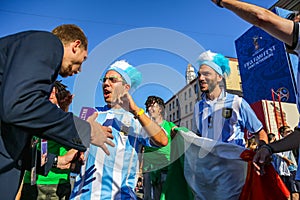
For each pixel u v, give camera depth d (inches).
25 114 37.8
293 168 173.5
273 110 249.0
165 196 83.3
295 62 268.4
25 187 85.7
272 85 278.1
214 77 62.9
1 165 41.2
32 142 52.7
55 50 42.6
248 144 104.7
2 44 43.9
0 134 41.2
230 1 53.9
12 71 38.5
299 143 71.1
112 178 65.7
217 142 78.0
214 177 80.5
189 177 81.8
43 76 39.8
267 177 79.3
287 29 50.9
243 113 87.0
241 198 79.6
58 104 81.0
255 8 52.2
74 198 69.1
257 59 303.3
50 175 89.2
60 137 41.6
